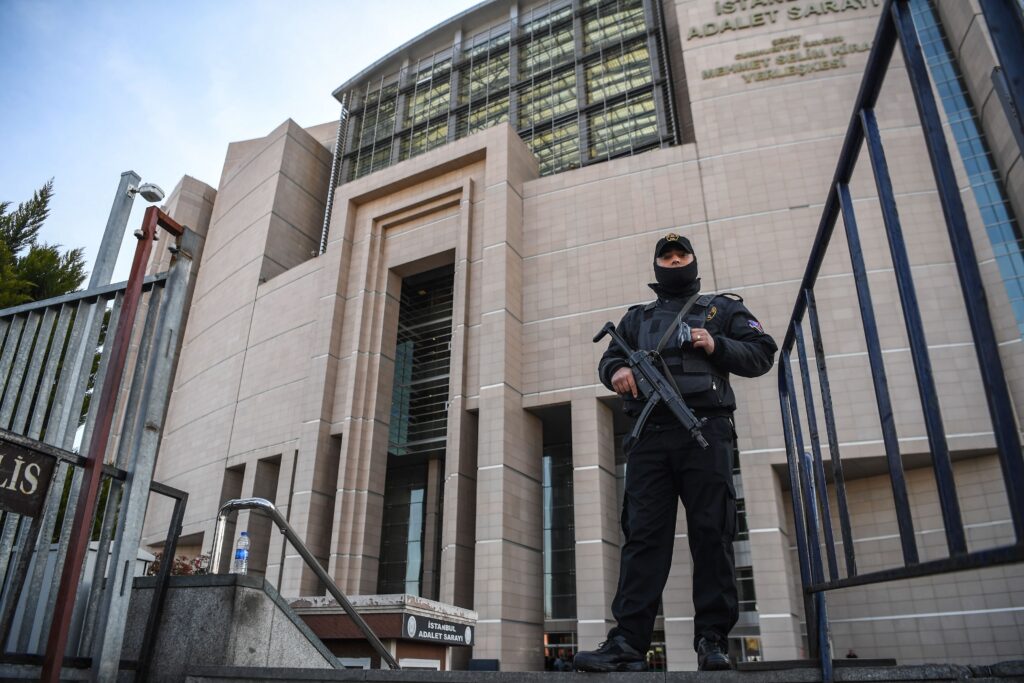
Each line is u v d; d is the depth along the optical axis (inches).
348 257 1791.3
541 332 1481.3
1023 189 1146.7
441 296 1838.1
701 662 114.0
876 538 1191.6
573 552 1478.8
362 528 1467.8
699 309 136.7
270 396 1777.8
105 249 190.1
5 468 119.6
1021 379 1069.1
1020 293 1114.1
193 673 128.3
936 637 1114.1
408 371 1774.1
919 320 65.0
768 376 1256.8
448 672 100.4
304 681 113.4
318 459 1550.2
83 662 131.0
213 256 2357.3
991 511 1080.2
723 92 1525.6
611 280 1462.8
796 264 1327.5
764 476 1193.4
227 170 2630.4
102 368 138.2
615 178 1555.1
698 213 1439.5
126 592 137.6
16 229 606.5
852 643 1173.1
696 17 1620.3
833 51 1493.6
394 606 340.8
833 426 103.7
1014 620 1064.8
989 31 45.0
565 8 2135.8
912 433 1121.4
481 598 1240.2
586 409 1368.1
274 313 1900.8
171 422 2194.9
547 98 2022.6
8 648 175.8
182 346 2316.7
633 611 118.0
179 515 176.7
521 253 1581.0
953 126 1283.2
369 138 2337.6
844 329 1220.5
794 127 1446.9
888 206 72.0
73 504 134.0
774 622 1102.4
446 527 1350.9
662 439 124.6
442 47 2374.5
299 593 1412.4
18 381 155.1
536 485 1412.4
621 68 1936.5
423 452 1642.5
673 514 124.3
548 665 1376.7
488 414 1387.8
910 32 61.9
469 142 1704.0
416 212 1749.5
